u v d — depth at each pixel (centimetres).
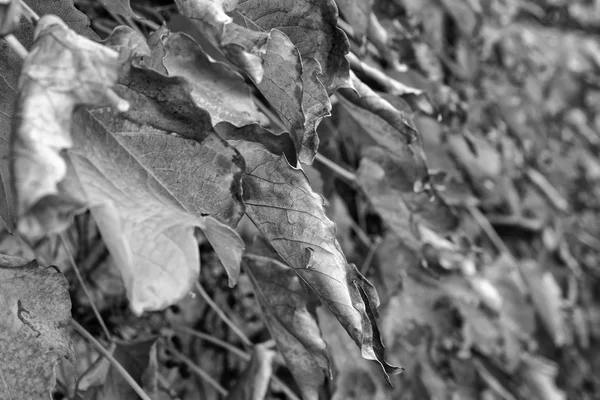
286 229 45
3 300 43
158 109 40
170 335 69
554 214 130
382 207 67
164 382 63
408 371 82
